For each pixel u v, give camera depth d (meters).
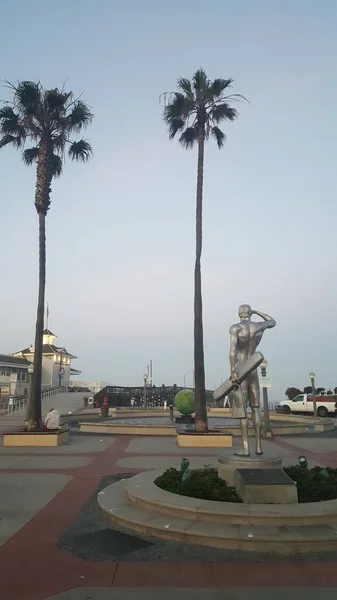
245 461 8.67
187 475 8.58
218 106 22.11
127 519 6.96
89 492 9.56
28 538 6.50
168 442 19.62
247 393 9.48
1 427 26.38
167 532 6.43
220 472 8.89
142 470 12.40
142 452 16.22
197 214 21.20
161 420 31.30
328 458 14.63
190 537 6.24
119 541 6.36
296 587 4.85
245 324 9.65
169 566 5.45
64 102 21.31
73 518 7.56
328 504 6.91
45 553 5.91
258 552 5.89
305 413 38.78
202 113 21.98
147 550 6.00
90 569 5.37
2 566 5.46
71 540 6.42
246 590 4.78
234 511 6.62
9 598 4.59
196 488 7.84
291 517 6.43
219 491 7.61
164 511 7.16
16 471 12.21
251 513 6.53
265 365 22.70
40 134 21.33
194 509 6.82
